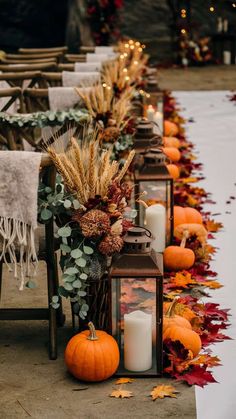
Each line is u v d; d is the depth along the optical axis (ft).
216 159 24.22
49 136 17.72
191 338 11.97
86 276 11.80
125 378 11.66
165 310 12.96
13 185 12.00
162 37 49.21
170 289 14.58
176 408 10.85
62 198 12.24
